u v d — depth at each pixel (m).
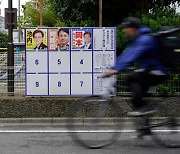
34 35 11.02
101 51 11.07
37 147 6.88
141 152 6.38
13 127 9.35
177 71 10.56
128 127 8.03
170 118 6.61
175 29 6.33
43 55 11.06
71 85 11.12
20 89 11.19
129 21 6.29
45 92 11.10
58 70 11.09
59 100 10.54
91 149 6.66
